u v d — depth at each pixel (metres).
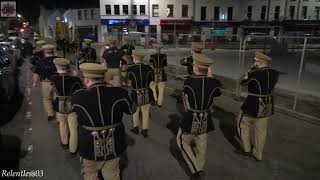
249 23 48.25
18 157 5.45
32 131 6.77
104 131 3.24
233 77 13.82
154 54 8.43
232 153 5.68
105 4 44.91
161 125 7.24
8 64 9.12
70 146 5.46
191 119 4.32
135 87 6.12
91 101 3.17
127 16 45.31
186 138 4.50
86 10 47.44
